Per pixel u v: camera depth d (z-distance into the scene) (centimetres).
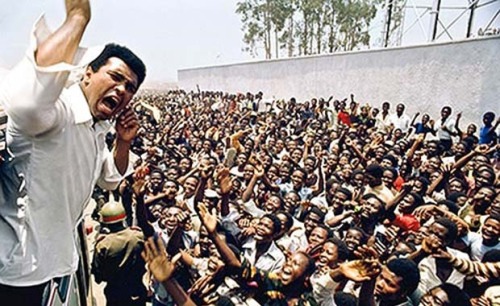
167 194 607
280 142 1175
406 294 320
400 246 454
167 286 298
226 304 328
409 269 317
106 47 186
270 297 339
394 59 1928
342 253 394
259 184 734
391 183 702
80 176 182
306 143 1088
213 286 349
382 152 955
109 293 461
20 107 143
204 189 588
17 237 169
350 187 747
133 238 448
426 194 710
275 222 444
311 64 2761
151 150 1027
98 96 182
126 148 265
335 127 1609
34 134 155
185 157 987
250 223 511
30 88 141
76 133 171
